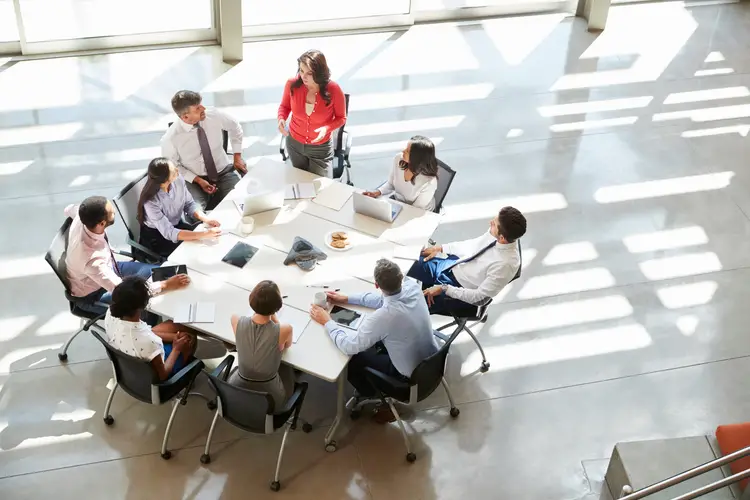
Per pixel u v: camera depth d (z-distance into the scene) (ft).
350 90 25.98
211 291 16.12
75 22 25.98
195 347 16.03
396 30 28.99
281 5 27.71
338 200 18.57
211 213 17.97
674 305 19.79
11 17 25.39
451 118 25.25
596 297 19.89
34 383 17.19
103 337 16.52
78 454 15.97
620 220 22.08
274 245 17.24
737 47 29.27
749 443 15.10
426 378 15.39
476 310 17.25
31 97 24.53
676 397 17.78
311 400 17.22
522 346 18.67
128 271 17.46
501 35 29.19
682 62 28.35
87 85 25.21
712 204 22.76
